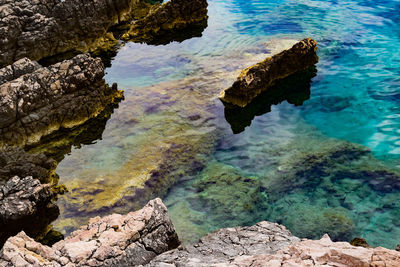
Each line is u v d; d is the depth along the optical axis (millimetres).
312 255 5145
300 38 20828
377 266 4602
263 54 19141
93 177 11406
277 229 7969
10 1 18375
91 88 14656
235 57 19141
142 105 15227
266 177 11305
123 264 6871
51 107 13547
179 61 19156
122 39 21938
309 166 11656
